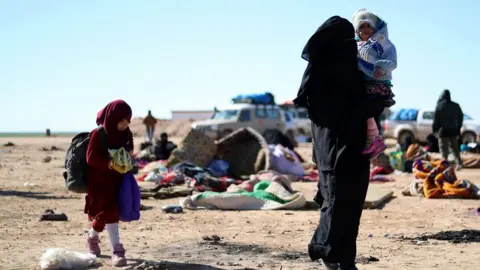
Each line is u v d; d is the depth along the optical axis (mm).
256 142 19281
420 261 7086
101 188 6664
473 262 7031
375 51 5691
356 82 5625
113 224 6691
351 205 5578
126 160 6535
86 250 7516
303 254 7449
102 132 6574
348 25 5668
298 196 12336
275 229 9633
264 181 13805
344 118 5570
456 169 22172
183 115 75688
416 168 15172
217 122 35781
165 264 6566
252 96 37312
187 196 13031
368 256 7359
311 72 5715
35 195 13711
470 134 38031
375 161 21469
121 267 6516
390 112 43969
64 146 41844
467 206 12625
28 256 7094
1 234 8695
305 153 32438
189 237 8703
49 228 9297
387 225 10094
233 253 7461
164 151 22562
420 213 11586
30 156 30781
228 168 18922
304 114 50438
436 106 21984
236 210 12016
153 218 10680
